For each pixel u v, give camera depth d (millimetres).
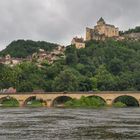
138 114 133000
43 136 66000
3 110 168750
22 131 73500
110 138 63281
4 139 62344
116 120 101750
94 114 132250
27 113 139250
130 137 64625
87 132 71750
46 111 157375
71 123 91688
